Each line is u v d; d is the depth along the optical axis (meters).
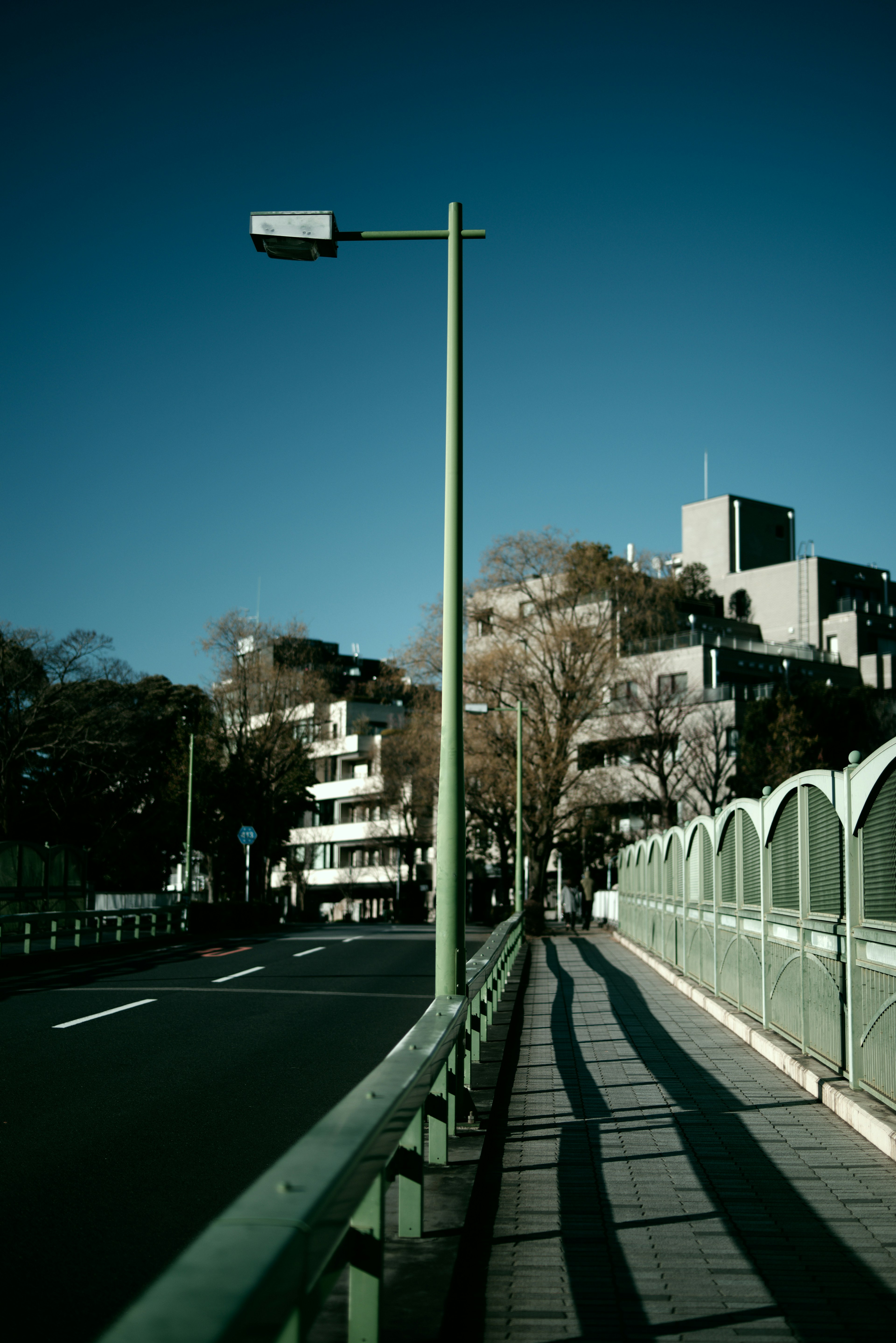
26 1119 7.79
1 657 47.34
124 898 47.12
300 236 9.12
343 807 80.88
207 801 53.75
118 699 53.03
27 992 16.02
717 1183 6.28
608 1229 5.46
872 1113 7.31
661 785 46.09
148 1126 7.55
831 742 45.50
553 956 25.16
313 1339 3.47
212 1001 15.04
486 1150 6.82
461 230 9.25
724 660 57.44
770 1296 4.57
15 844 26.22
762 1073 9.83
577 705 41.44
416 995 15.96
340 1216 2.39
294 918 77.88
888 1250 5.14
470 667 42.06
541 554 42.59
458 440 8.84
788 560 76.94
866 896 7.84
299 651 55.78
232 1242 1.82
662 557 45.44
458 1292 4.29
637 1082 9.44
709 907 14.84
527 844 42.59
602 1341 4.10
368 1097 3.10
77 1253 4.92
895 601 72.62
